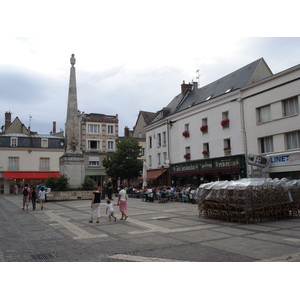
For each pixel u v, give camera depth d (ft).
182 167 111.55
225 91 97.09
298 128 72.74
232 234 32.63
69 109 96.07
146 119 175.52
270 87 79.77
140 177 142.61
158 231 35.19
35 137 164.14
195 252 25.07
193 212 54.08
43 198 66.74
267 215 41.88
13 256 24.49
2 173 154.30
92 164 168.04
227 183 43.57
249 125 85.51
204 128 101.71
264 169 80.07
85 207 67.41
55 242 29.86
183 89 129.18
